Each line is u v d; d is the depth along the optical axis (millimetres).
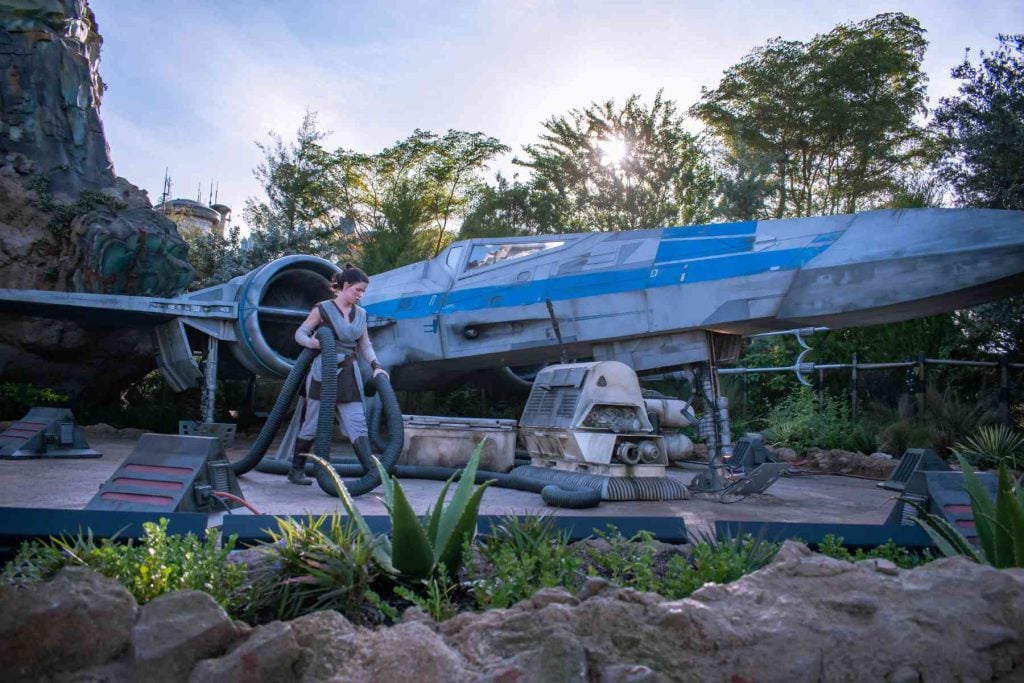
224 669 2277
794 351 14586
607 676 2350
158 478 4508
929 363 11320
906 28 37500
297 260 11844
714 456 7656
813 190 36594
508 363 10625
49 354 14250
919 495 4523
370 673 2322
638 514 5934
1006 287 6770
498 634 2484
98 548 3078
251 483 7176
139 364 15375
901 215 7484
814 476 9719
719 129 37312
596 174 27156
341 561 2971
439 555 3223
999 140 12484
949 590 2670
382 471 3797
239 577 2916
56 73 17234
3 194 15469
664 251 8539
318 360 7000
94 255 14320
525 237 10398
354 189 33250
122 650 2355
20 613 2297
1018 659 2557
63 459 8688
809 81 35938
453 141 35719
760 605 2574
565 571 3113
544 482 7031
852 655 2463
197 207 33781
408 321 10836
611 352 8688
